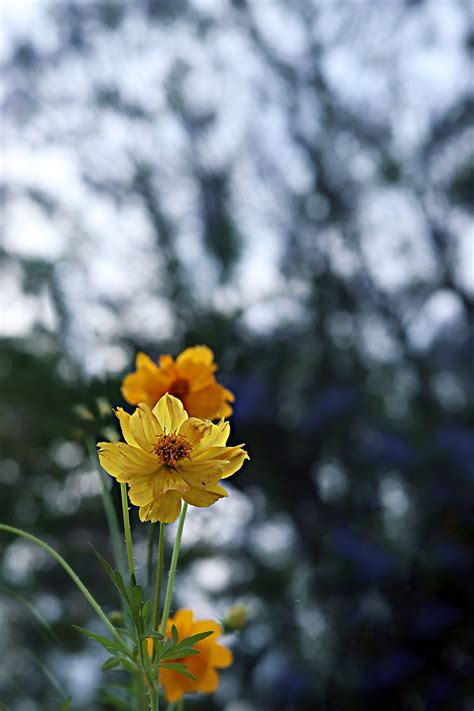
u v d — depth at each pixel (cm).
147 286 763
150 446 75
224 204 843
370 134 881
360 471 630
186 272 772
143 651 72
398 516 522
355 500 626
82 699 88
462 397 707
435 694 411
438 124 848
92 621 507
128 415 76
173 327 663
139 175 834
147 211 824
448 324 789
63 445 491
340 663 452
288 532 639
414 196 850
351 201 875
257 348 708
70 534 526
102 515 500
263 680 497
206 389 100
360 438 664
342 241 848
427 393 733
